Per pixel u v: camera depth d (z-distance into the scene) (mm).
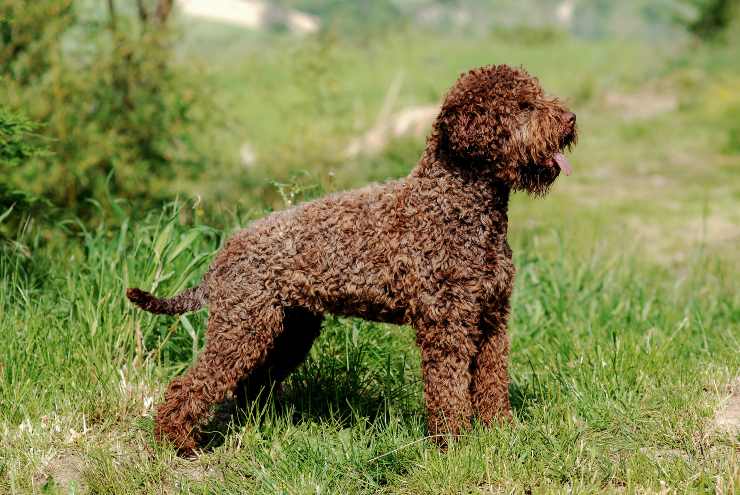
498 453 4523
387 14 61594
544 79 27000
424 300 4426
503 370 4773
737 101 20078
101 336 5500
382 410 5297
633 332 6453
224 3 52344
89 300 5605
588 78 24516
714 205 12391
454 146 4367
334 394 5453
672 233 10844
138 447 4844
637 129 18531
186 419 4695
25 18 7336
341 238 4488
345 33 30031
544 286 7266
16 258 6414
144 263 5840
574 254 8523
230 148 10984
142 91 8203
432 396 4523
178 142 8922
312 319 5156
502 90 4430
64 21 7633
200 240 6488
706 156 16141
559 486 4277
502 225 4551
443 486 4305
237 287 4562
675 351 6094
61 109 7500
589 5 98750
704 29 27531
